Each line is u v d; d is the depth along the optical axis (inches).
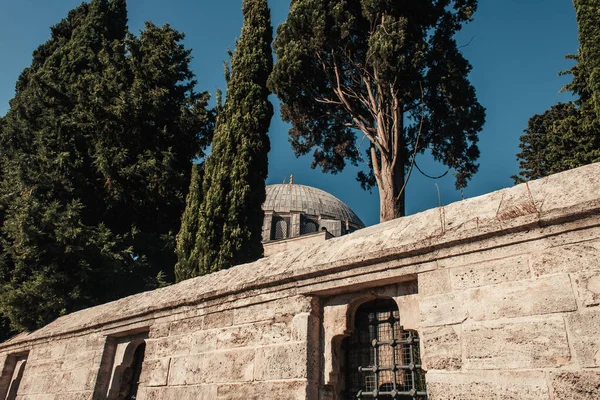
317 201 1929.1
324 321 221.8
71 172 660.7
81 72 814.5
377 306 218.5
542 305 150.9
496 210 175.6
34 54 925.2
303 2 687.1
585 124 808.9
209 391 247.9
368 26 693.9
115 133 705.6
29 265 576.1
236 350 246.2
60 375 366.3
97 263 608.4
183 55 810.2
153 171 684.1
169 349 285.9
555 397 138.6
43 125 705.0
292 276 231.0
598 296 140.5
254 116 627.2
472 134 759.7
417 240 188.9
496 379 152.1
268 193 1943.9
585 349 137.8
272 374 222.4
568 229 152.9
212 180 589.9
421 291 182.5
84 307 581.3
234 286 260.7
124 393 328.5
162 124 748.0
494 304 161.6
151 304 315.9
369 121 751.7
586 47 639.8
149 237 685.9
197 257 546.0
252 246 567.2
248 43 685.9
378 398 203.9
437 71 684.1
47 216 579.2
